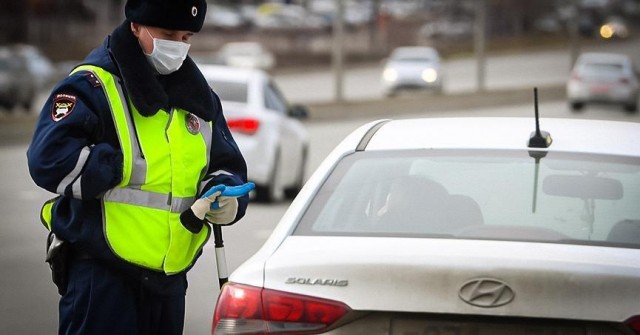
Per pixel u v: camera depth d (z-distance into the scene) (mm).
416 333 10891
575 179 12648
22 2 192750
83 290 12430
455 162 13039
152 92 12477
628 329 10602
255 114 42438
